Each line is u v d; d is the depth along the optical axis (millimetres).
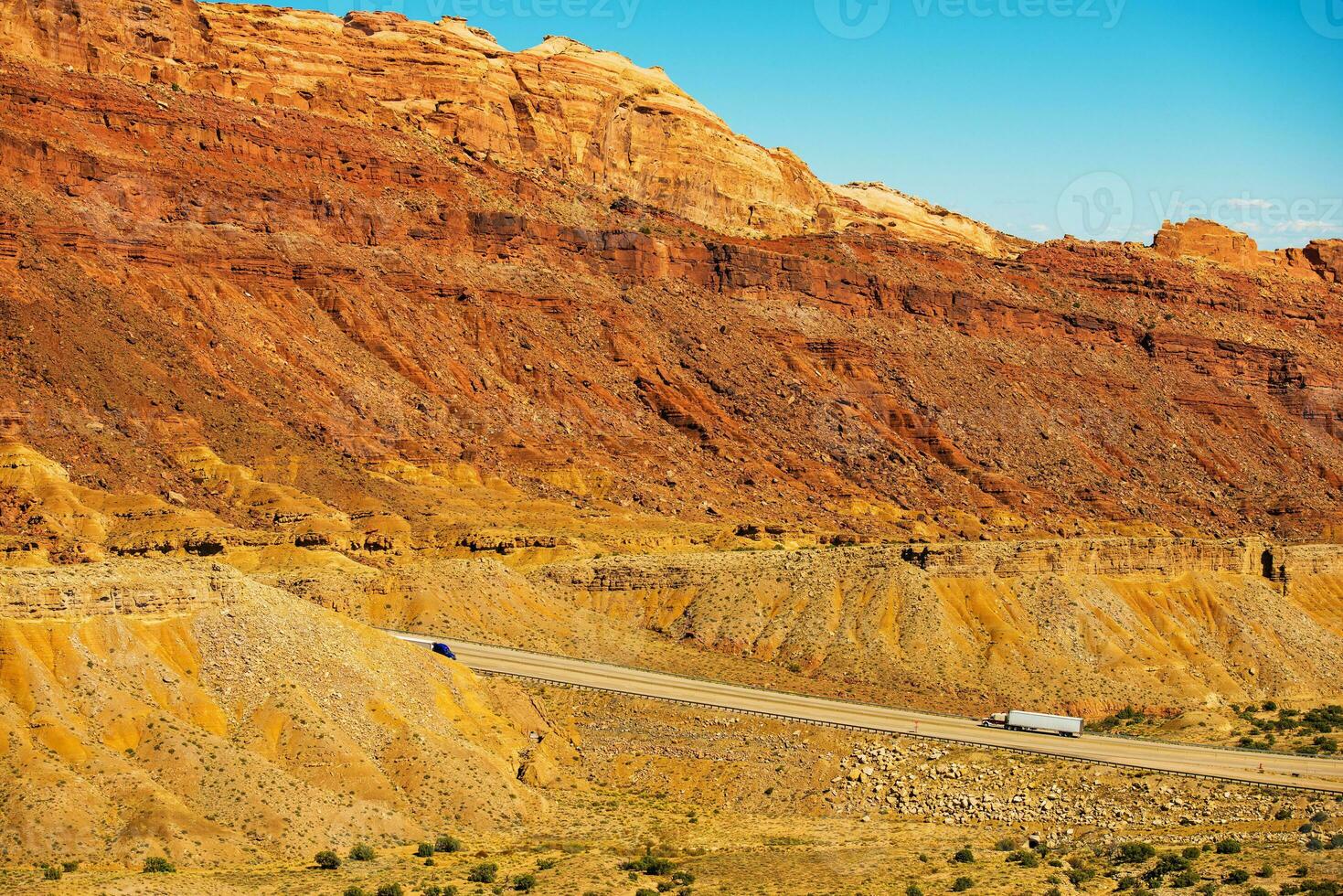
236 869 113062
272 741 126812
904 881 119250
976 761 147250
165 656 128500
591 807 140375
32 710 117875
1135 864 125250
